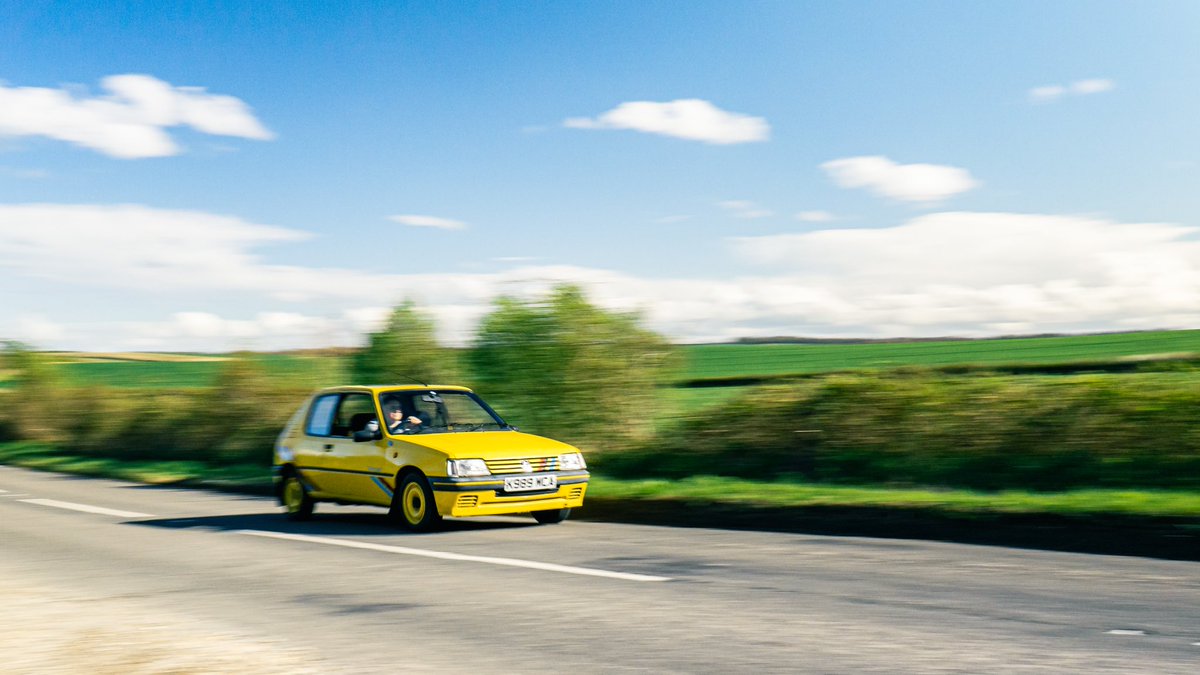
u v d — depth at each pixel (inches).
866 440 609.9
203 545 442.3
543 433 690.2
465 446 472.1
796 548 390.6
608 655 229.5
